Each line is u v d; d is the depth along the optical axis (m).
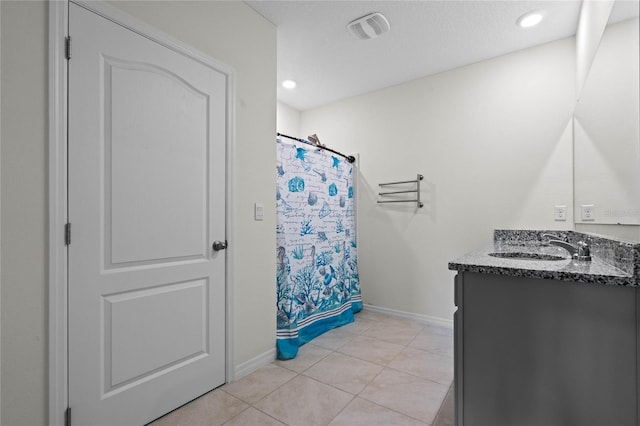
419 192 3.05
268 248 2.19
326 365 2.12
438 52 2.63
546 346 1.16
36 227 1.19
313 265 2.69
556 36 2.40
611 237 1.43
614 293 1.06
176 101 1.65
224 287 1.88
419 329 2.81
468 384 1.30
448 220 2.90
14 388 1.15
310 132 3.83
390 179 3.24
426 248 3.01
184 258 1.68
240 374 1.96
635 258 1.01
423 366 2.10
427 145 3.03
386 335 2.67
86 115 1.32
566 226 2.38
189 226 1.70
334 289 2.92
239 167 1.98
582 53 2.05
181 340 1.66
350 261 3.25
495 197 2.67
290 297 2.40
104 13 1.38
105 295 1.39
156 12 1.58
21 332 1.16
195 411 1.62
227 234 1.89
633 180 1.15
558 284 1.14
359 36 2.39
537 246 2.34
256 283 2.09
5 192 1.13
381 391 1.79
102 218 1.38
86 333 1.32
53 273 1.23
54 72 1.23
